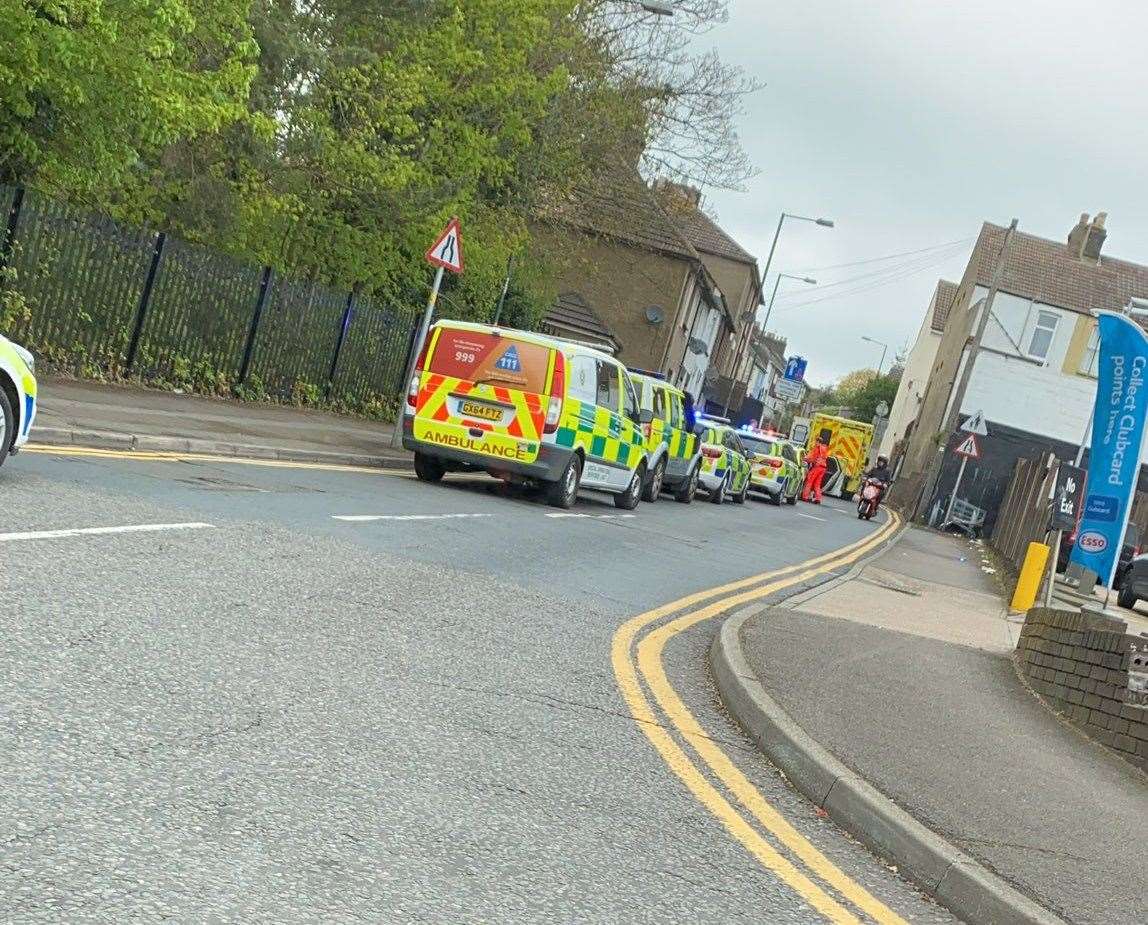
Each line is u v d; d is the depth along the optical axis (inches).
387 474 689.6
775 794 246.5
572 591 433.4
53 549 295.3
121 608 258.2
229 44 687.7
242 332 816.9
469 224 1119.0
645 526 751.7
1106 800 275.0
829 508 1721.2
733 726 297.3
